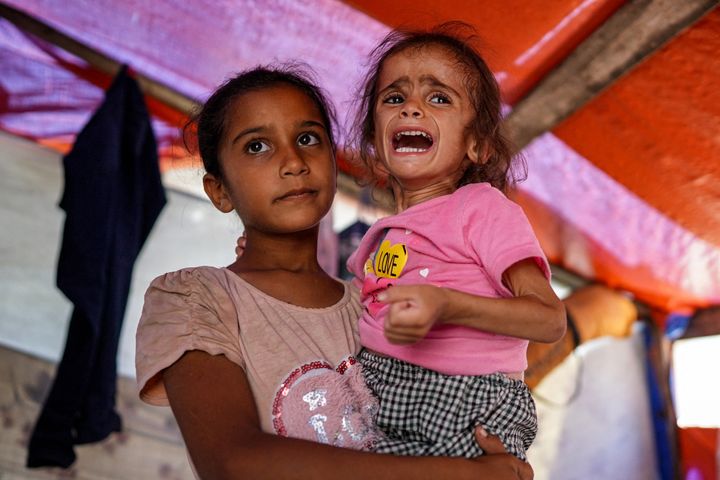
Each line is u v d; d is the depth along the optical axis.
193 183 4.57
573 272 5.08
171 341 1.60
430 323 1.38
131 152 3.82
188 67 4.05
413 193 1.83
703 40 3.03
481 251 1.64
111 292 3.65
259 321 1.68
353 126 2.23
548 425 4.98
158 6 3.60
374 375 1.66
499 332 1.50
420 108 1.78
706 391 5.01
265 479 1.42
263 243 1.81
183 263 4.50
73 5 3.79
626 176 3.92
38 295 4.30
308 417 1.59
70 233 3.55
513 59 3.27
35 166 4.40
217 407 1.53
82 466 4.20
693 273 4.70
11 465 4.09
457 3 3.02
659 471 5.05
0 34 4.07
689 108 3.38
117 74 3.84
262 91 1.80
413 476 1.43
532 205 4.42
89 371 3.54
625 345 5.20
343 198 4.54
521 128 3.61
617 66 3.15
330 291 1.82
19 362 4.19
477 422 1.57
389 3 3.11
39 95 4.27
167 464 4.33
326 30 3.44
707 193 3.89
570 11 2.96
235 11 3.49
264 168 1.74
